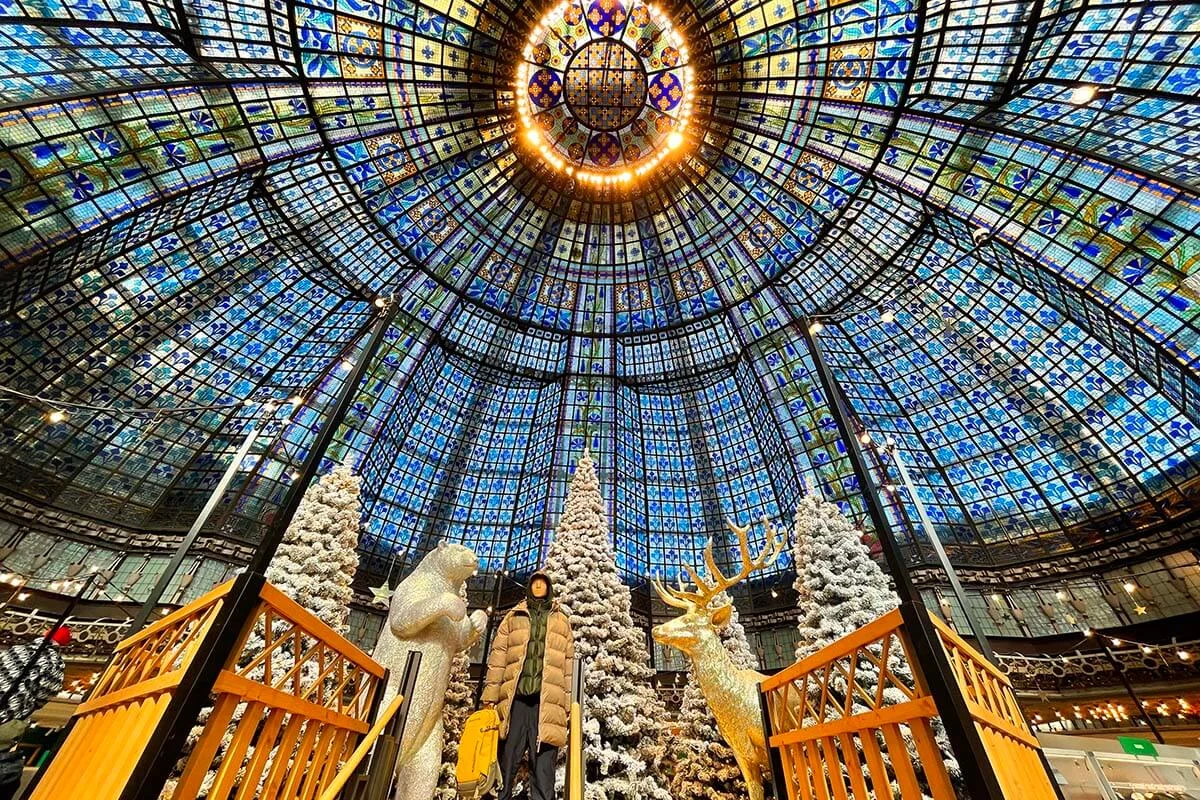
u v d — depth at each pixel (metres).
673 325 39.25
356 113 25.61
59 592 20.02
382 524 31.31
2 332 20.14
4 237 16.03
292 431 27.36
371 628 28.25
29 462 21.50
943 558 11.44
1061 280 20.95
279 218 27.14
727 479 35.78
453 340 37.38
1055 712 20.44
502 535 33.16
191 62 18.55
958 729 2.43
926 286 28.56
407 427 34.22
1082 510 24.55
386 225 31.30
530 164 33.44
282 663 10.38
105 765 2.37
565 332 40.12
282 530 3.20
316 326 30.72
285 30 20.88
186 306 26.03
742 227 33.88
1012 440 27.11
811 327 6.65
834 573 13.91
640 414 39.66
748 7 24.34
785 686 4.80
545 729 4.50
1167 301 18.28
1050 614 23.03
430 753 4.67
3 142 14.45
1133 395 23.08
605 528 16.14
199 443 26.11
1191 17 12.29
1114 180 17.64
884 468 28.17
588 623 13.02
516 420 38.94
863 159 26.08
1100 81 14.65
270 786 2.81
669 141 32.47
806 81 24.91
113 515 22.94
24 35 12.82
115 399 24.20
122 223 19.64
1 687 4.79
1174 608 20.64
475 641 5.57
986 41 17.64
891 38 20.91
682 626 7.54
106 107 16.11
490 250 36.19
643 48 29.05
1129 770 7.09
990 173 21.34
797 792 4.48
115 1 14.86
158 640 3.04
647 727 11.71
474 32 26.19
